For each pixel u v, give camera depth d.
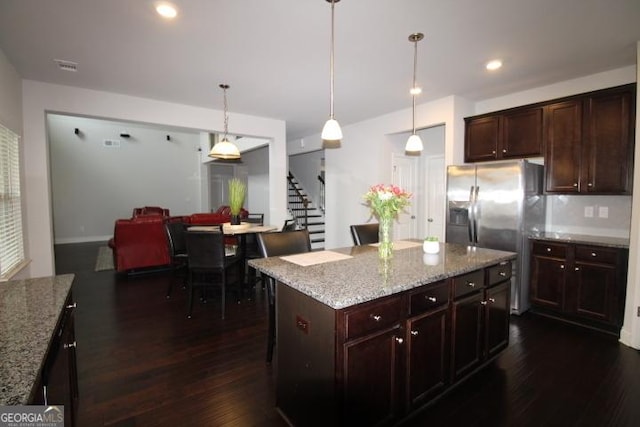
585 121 3.26
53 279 1.81
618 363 2.50
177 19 2.34
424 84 3.71
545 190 3.60
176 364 2.50
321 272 1.90
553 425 1.85
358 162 5.65
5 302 1.46
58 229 8.35
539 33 2.54
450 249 2.68
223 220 6.35
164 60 3.05
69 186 8.45
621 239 3.22
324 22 2.39
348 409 1.52
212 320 3.37
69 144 8.42
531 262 3.51
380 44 2.73
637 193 2.69
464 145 4.29
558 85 3.67
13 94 3.12
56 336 1.27
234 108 4.74
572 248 3.20
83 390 2.16
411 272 1.90
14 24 2.39
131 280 4.85
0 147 2.70
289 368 1.86
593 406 2.01
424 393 1.89
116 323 3.28
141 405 2.01
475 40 2.66
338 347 1.47
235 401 2.06
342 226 6.10
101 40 2.65
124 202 9.20
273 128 5.44
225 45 2.74
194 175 10.25
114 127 8.97
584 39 2.64
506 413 1.95
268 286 2.53
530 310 3.60
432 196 5.61
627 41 2.67
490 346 2.36
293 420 1.83
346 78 3.50
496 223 3.55
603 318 3.03
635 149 2.70
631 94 2.98
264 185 9.83
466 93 4.03
